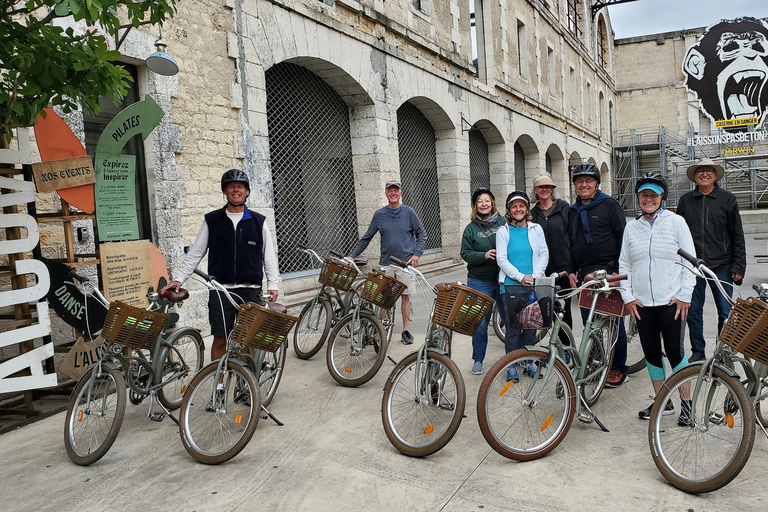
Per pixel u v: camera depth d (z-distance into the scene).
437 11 12.56
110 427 3.47
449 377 3.53
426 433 3.42
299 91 9.34
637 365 4.84
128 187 4.88
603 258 4.51
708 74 24.70
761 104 24.05
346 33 9.28
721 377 2.93
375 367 4.70
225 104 7.10
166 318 3.77
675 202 26.98
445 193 13.40
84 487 3.17
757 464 3.08
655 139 31.06
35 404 4.59
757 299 2.74
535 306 3.46
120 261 4.72
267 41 7.74
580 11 26.19
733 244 4.71
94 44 3.61
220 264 4.36
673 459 3.10
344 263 5.38
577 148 23.95
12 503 3.02
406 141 12.27
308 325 5.82
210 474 3.27
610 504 2.77
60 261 4.33
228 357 3.63
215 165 6.95
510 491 2.94
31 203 4.23
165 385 4.20
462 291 3.33
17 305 4.25
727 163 24.02
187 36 6.57
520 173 19.16
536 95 19.02
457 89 13.24
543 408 3.40
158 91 6.20
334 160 10.15
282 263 9.05
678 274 3.53
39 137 4.27
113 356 3.67
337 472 3.23
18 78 3.44
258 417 3.42
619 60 32.38
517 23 17.75
